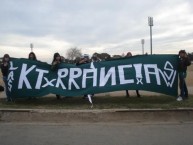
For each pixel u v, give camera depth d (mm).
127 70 11875
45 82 11930
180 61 11891
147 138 7844
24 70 12008
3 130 8789
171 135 8133
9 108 10773
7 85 12070
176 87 11891
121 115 10070
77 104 11602
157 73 11836
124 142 7496
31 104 11688
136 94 13859
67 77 11938
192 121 9992
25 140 7730
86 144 7359
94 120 10016
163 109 10242
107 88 11758
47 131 8633
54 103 11891
